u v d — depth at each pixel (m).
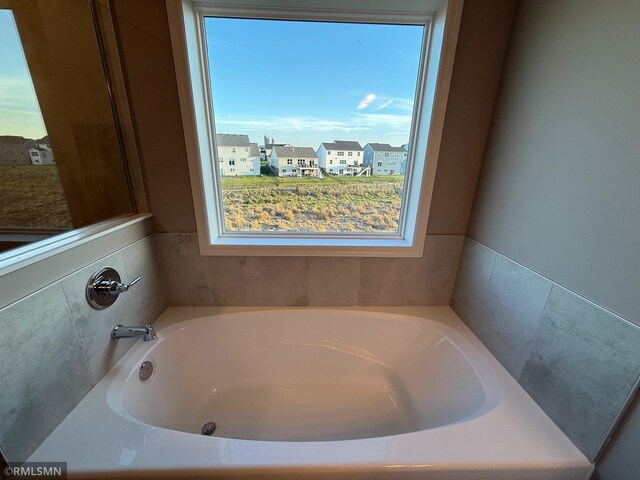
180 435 0.82
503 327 1.14
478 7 1.10
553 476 0.78
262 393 1.44
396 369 1.48
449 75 1.16
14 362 0.70
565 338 0.85
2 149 0.99
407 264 1.48
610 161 0.71
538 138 0.96
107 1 1.05
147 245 1.31
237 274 1.47
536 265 0.97
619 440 0.71
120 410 0.92
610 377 0.72
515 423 0.88
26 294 0.73
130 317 1.20
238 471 0.73
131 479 0.73
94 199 1.19
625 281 0.68
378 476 0.75
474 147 1.28
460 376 1.19
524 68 1.03
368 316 1.51
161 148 1.25
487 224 1.25
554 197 0.89
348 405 1.39
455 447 0.80
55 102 1.08
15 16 1.00
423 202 1.36
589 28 0.77
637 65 0.65
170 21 1.07
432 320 1.46
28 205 1.01
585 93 0.78
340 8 1.17
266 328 1.50
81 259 0.92
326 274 1.48
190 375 1.38
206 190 1.34
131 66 1.13
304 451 0.77
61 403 0.85
